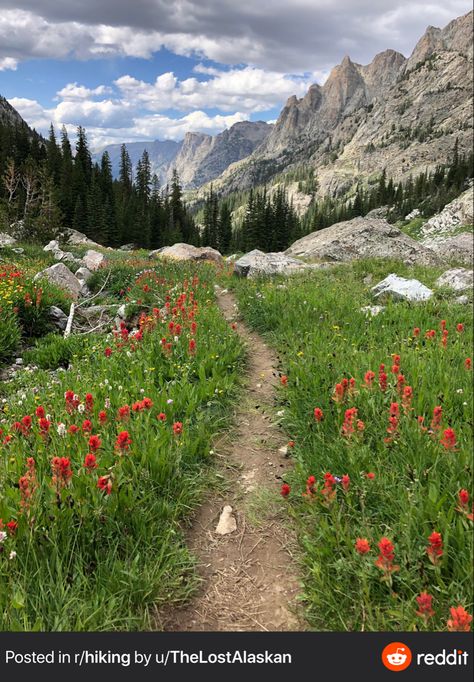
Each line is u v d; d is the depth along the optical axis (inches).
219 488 188.5
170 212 4084.6
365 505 154.1
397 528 137.9
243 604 133.0
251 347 383.9
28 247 1072.8
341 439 186.1
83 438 186.5
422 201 5132.9
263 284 647.1
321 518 147.7
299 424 222.2
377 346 328.2
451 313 434.0
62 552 135.3
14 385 315.9
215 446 217.2
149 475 171.3
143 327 370.0
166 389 254.5
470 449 161.3
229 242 4020.7
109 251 1540.4
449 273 629.9
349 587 128.6
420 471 158.7
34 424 208.7
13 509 144.2
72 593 121.6
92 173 3609.7
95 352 352.5
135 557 139.9
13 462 174.6
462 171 4712.1
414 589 121.7
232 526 166.4
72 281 670.5
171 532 150.6
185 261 1024.9
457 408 208.4
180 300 428.1
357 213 5964.6
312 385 254.8
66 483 144.3
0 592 120.2
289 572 143.6
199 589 138.9
